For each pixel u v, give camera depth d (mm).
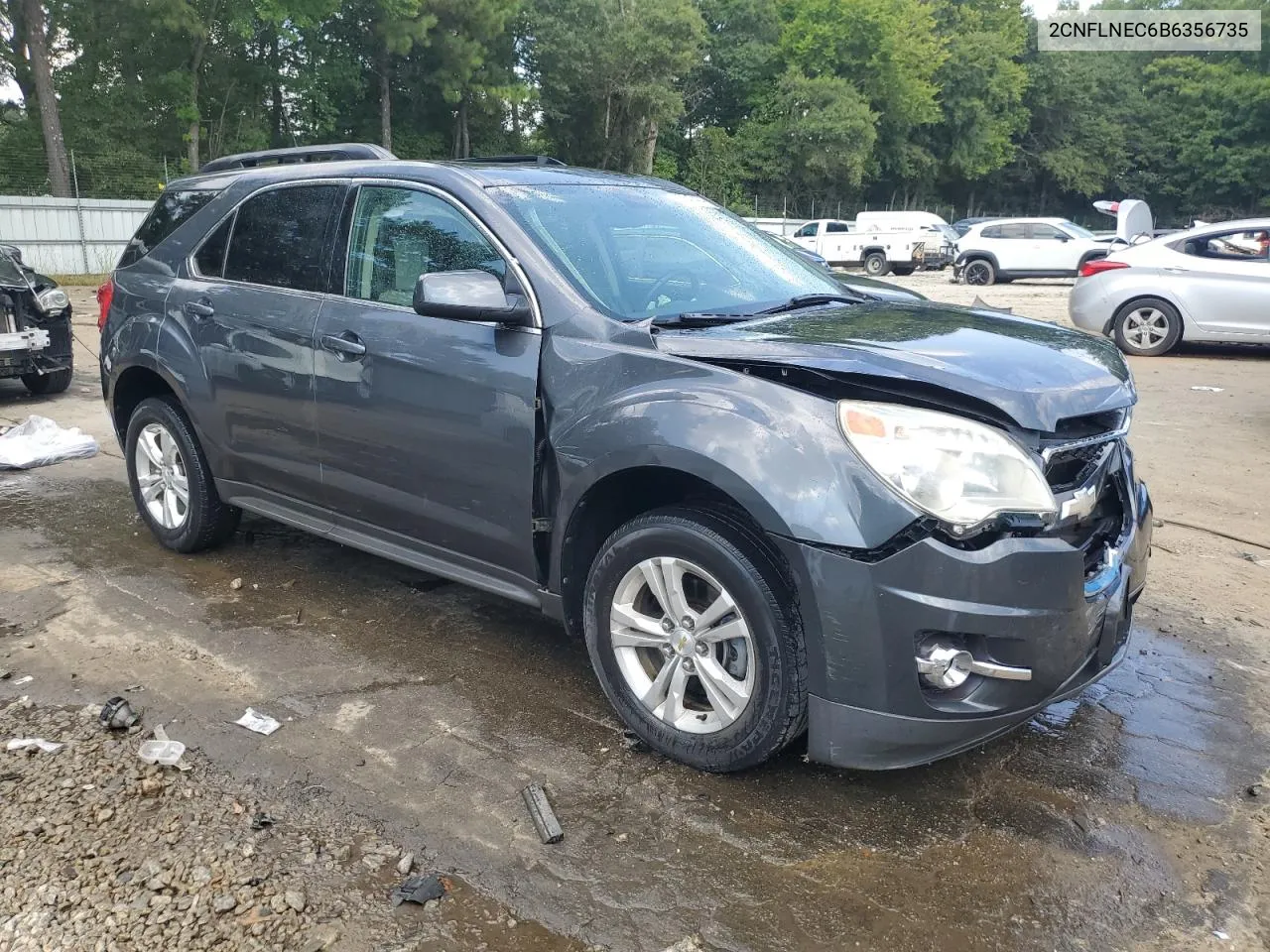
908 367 2691
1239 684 3711
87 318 16141
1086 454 2896
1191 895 2512
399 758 3076
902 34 52312
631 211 3848
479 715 3359
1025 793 2959
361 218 3881
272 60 36875
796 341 2941
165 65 31109
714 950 2293
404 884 2486
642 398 2932
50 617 4117
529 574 3375
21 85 32719
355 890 2463
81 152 30891
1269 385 9992
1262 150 60469
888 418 2592
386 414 3619
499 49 41062
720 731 2898
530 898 2449
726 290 3668
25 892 2422
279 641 3924
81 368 10992
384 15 35625
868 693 2627
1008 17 62812
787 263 4172
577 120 44438
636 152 45344
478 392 3324
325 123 39500
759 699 2783
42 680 3547
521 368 3232
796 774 3033
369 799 2848
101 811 2750
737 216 4527
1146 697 3602
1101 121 63781
